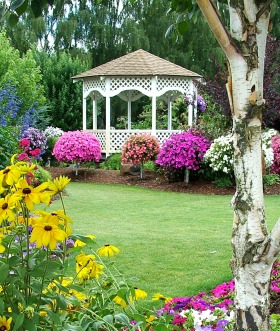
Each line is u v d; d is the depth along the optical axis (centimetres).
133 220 786
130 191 1127
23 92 1639
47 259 185
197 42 2753
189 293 426
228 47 196
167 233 680
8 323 179
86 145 1313
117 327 223
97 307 233
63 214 195
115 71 1552
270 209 877
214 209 887
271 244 199
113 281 255
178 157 1132
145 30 2816
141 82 1573
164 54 2762
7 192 202
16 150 803
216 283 448
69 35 2688
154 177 1271
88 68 2300
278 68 1223
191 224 749
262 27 203
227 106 1237
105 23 2867
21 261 187
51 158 1611
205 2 187
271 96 1211
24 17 2641
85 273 240
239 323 210
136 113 2688
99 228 714
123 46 2734
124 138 1594
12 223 208
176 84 1597
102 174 1348
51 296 192
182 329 286
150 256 554
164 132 1603
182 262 530
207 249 587
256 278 205
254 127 201
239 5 197
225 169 1077
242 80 199
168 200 1001
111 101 2652
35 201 183
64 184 196
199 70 2703
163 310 315
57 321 184
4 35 1823
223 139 1090
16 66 1712
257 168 203
